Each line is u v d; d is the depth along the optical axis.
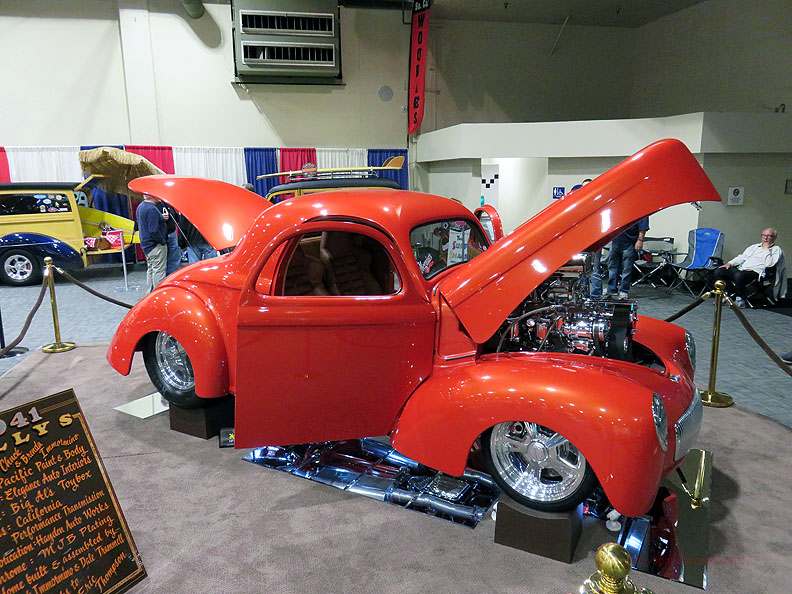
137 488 2.85
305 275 3.02
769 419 3.70
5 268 9.34
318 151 12.95
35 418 1.95
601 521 2.53
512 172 12.74
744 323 3.88
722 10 11.59
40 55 11.46
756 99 10.95
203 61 12.14
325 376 2.65
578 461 2.24
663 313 7.21
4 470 1.84
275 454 3.18
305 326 2.58
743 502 2.69
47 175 11.59
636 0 12.02
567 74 14.10
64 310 7.43
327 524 2.53
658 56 13.44
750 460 3.12
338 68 12.53
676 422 2.28
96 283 9.66
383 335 2.62
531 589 2.11
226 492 2.81
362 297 2.61
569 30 13.89
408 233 2.71
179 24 11.91
